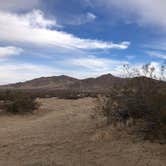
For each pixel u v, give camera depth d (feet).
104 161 29.04
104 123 41.83
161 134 32.60
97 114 47.50
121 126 37.81
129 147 31.86
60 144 36.37
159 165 26.89
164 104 34.09
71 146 34.99
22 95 82.38
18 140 40.57
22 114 73.26
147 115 35.47
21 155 33.35
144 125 35.78
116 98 39.29
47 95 161.68
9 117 69.26
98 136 36.32
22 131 47.16
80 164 28.94
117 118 39.17
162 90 34.99
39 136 41.83
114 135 36.04
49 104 93.35
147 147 31.22
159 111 33.78
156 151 29.99
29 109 76.23
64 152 33.12
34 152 34.12
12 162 31.01
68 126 45.78
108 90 40.52
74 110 65.41
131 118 37.76
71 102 98.07
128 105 37.78
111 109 39.83
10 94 86.28
